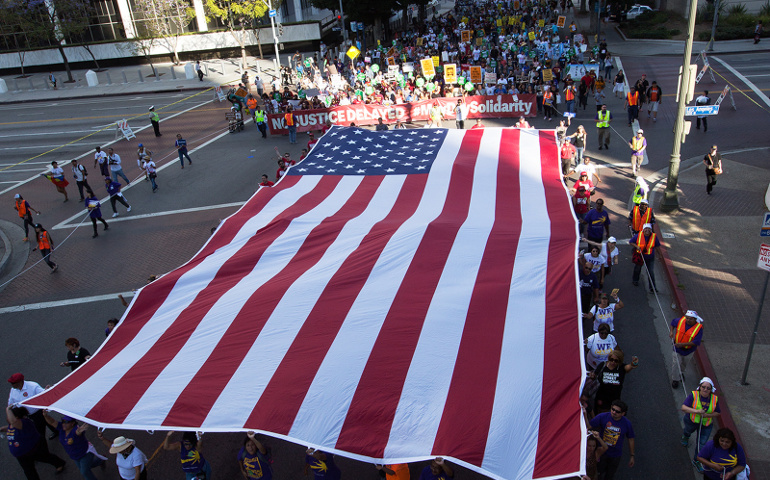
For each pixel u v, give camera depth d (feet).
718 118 81.10
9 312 48.14
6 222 68.49
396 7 163.53
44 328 45.19
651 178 62.44
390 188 46.19
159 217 65.16
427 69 98.17
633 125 80.69
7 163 92.07
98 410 25.11
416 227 36.65
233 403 24.67
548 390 24.06
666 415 30.45
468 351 26.14
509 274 31.48
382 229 37.37
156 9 170.50
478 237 35.45
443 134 56.80
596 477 24.81
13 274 55.21
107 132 106.63
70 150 96.78
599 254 38.73
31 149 99.19
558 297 29.50
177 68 167.63
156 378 26.48
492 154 51.01
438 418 23.20
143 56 179.93
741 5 148.77
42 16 156.15
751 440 28.02
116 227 63.77
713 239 48.14
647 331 37.42
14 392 30.45
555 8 194.39
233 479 28.45
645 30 151.33
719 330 36.50
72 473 30.63
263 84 137.18
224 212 64.44
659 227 51.03
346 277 31.99
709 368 32.81
